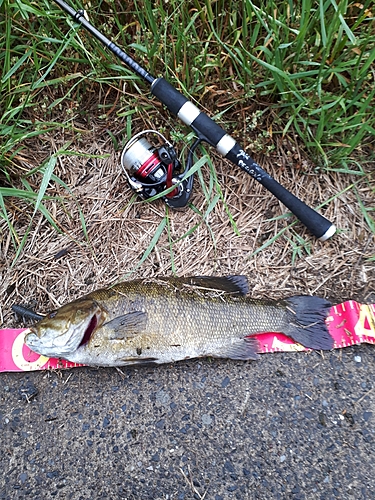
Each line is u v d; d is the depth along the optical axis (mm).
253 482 514
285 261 606
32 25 604
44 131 592
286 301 553
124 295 519
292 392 547
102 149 641
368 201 617
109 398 551
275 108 597
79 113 642
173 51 584
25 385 563
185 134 610
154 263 608
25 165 632
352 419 534
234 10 571
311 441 527
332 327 566
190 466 521
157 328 513
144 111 610
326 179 617
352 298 588
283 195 560
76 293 601
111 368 561
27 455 535
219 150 549
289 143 613
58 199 604
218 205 625
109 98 638
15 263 611
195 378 554
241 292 557
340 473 513
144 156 564
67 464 530
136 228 625
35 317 559
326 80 579
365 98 582
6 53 576
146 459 526
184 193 592
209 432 534
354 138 576
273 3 549
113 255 614
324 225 566
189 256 610
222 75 597
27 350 568
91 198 634
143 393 551
